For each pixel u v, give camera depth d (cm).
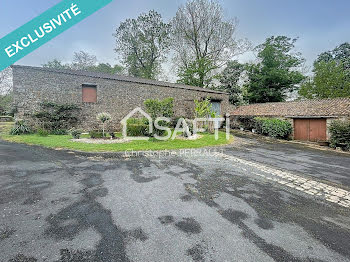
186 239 223
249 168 549
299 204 335
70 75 1201
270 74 2214
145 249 203
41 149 680
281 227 259
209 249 208
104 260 185
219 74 2477
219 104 2056
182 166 536
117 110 1382
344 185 443
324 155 823
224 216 279
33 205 287
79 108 1226
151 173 464
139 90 1488
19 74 1059
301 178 482
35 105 1096
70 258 185
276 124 1357
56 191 340
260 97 2389
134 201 314
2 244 200
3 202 293
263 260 195
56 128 1137
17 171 441
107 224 246
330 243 230
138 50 2548
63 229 231
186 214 280
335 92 2003
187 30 2361
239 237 231
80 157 591
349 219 292
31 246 199
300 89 2322
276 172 524
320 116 1204
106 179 410
